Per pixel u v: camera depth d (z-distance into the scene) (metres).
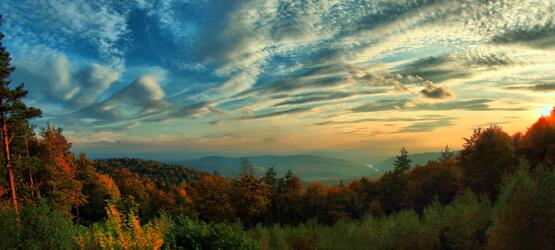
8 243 7.62
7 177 35.06
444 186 50.41
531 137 33.75
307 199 67.75
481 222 13.50
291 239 23.17
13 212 8.16
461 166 39.84
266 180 72.31
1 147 34.53
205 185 64.88
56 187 49.38
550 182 9.95
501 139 36.28
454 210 13.93
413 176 66.69
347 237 17.58
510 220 10.32
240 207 62.12
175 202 74.25
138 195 97.62
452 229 12.95
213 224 13.20
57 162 52.88
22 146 45.50
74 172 63.53
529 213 9.92
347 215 60.22
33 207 8.48
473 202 16.41
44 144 51.06
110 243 7.85
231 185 65.44
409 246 12.98
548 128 32.12
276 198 69.94
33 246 7.73
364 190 70.00
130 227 8.51
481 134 37.81
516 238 10.11
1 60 32.56
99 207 75.75
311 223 37.59
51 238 8.02
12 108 33.03
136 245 8.03
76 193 57.97
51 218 8.35
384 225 14.66
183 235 11.94
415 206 51.88
